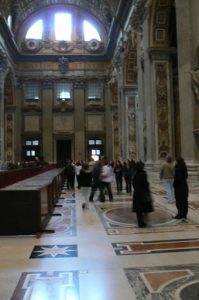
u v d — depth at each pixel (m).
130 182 13.62
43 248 5.37
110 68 35.22
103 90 36.69
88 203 10.48
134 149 26.69
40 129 36.12
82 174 9.64
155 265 4.39
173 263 4.46
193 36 12.41
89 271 4.22
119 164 14.02
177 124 19.73
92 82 36.78
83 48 36.59
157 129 17.30
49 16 36.66
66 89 36.66
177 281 3.81
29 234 6.27
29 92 36.47
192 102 12.27
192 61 12.41
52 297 3.44
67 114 36.44
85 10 36.88
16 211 6.31
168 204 9.62
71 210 9.32
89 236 6.14
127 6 23.16
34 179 9.73
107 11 32.72
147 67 18.00
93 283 3.81
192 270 4.17
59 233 6.44
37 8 36.28
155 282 3.80
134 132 26.92
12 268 4.38
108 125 36.34
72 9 36.84
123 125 27.14
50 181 8.63
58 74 36.44
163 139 17.31
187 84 12.50
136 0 19.97
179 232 6.26
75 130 36.22
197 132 11.98
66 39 36.81
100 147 36.34
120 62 27.89
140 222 6.82
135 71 26.83
